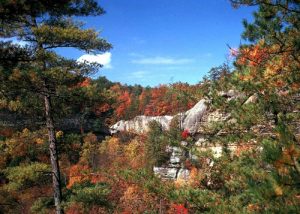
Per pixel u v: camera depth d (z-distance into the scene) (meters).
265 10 5.75
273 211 2.64
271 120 6.63
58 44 11.35
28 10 7.16
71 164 41.25
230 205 5.94
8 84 9.69
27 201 16.98
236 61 6.64
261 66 6.38
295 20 5.79
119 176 9.33
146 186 7.87
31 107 11.52
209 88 7.62
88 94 11.34
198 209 6.50
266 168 5.84
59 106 11.86
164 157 36.28
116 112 79.75
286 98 6.43
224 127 7.33
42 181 11.88
